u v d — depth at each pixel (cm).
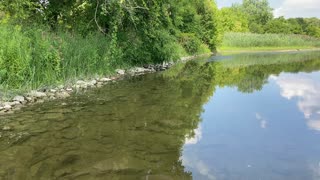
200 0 3722
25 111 591
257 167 342
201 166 345
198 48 3095
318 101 710
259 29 7475
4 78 732
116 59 1287
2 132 462
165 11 1656
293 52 3866
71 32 1215
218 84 987
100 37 1262
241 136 449
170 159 364
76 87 866
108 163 352
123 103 666
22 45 786
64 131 468
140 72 1320
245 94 800
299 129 486
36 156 372
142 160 361
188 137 442
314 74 1310
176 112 589
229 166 344
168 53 1678
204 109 619
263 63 2020
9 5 1061
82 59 1029
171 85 948
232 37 4891
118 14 1260
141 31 1437
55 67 862
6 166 344
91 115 563
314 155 376
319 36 7075
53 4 1281
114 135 450
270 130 482
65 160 360
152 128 486
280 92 835
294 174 323
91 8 1330
